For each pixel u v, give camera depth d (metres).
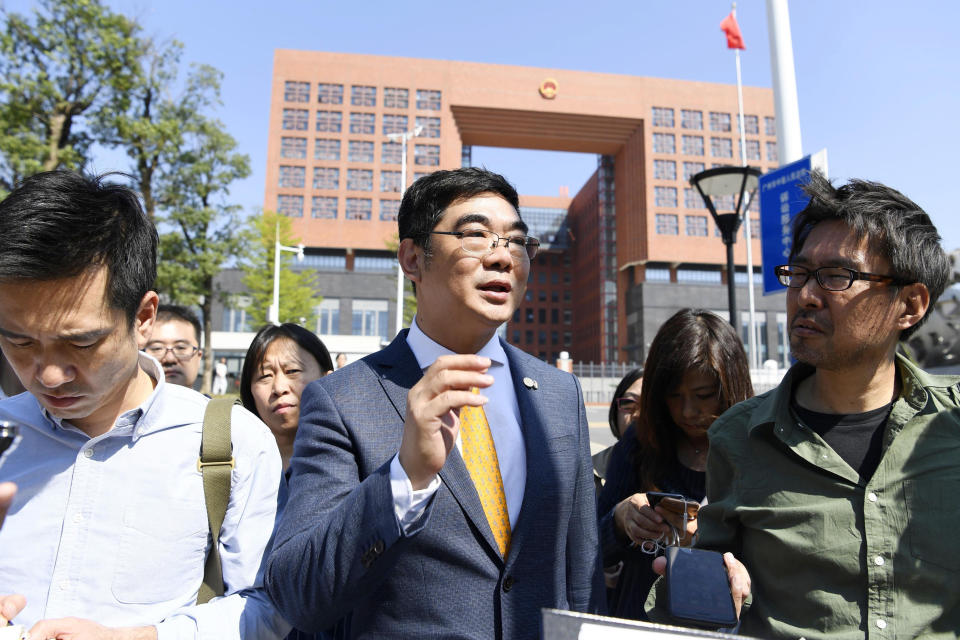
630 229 55.97
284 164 50.94
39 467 1.49
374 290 51.19
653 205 53.06
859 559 1.56
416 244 1.69
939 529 1.53
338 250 52.28
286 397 2.92
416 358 1.74
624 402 3.42
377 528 1.20
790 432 1.73
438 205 1.63
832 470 1.64
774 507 1.70
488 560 1.51
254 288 31.84
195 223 21.72
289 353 2.96
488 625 1.47
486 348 1.79
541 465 1.67
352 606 1.29
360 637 1.47
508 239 1.62
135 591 1.45
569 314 72.88
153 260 1.48
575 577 1.77
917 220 1.68
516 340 71.62
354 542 1.22
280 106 51.62
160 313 3.47
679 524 1.93
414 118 52.81
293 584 1.31
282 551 1.38
